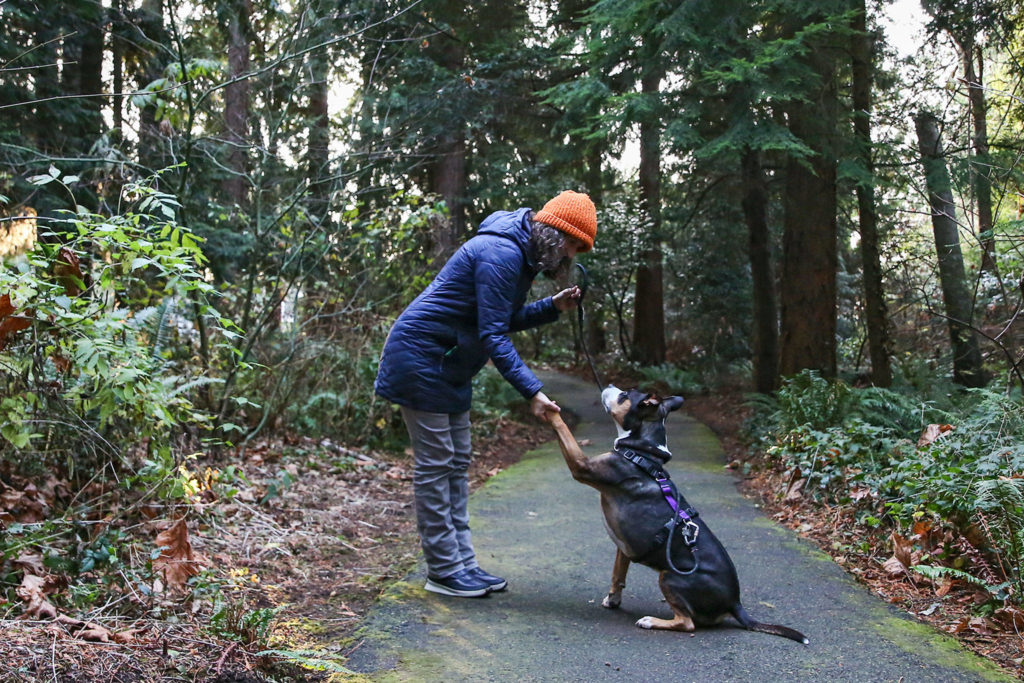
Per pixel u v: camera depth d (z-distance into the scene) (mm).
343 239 7434
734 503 6016
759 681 2889
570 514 5445
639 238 17359
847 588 3973
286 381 7180
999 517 3914
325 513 5391
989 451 4570
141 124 6895
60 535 3520
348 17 7297
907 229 13000
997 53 9688
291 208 6824
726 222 17969
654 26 9227
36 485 3762
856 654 3131
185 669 2740
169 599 3367
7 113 7234
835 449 6082
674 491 3508
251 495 5238
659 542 3391
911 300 12516
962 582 3908
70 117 7547
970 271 11430
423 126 11633
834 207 10375
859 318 18844
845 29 8562
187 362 6043
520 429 10555
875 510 5039
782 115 10461
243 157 9391
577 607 3678
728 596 3389
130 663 2688
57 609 3031
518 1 14109
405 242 7902
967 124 9586
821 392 7844
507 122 14922
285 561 4371
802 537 5004
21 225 4078
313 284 8109
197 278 3785
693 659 3078
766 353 14281
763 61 8344
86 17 7496
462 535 3910
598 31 10312
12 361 3336
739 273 19422
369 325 8094
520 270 3621
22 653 2574
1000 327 8062
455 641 3234
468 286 3660
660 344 19188
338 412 7855
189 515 4445
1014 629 3439
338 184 7391
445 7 12664
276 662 2914
